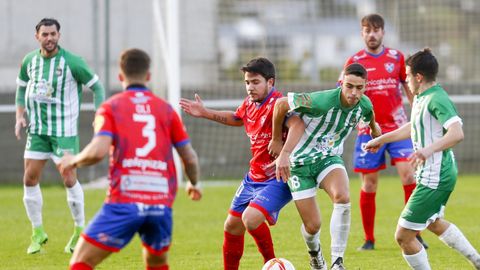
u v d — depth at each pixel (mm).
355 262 24562
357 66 20328
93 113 50344
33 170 26719
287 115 20672
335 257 21516
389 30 60625
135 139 16094
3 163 50344
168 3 46281
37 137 26766
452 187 19844
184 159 16766
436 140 19688
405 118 28438
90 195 43375
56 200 41438
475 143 54719
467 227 31453
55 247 27750
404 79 28312
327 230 30953
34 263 24672
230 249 21438
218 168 52062
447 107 19156
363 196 27266
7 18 54781
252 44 59719
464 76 60125
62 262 24828
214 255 26109
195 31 58219
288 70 60625
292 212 36469
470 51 60031
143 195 16016
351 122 21328
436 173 19609
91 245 15867
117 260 25016
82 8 56156
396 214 35531
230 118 22203
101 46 56469
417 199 19766
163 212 16172
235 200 21484
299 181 21125
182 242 28828
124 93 16500
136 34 57125
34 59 26797
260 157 21156
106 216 15930
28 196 26641
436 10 59562
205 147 51781
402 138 21141
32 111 26750
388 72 28031
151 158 16141
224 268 21688
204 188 46719
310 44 64875
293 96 20266
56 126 26750
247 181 21453
